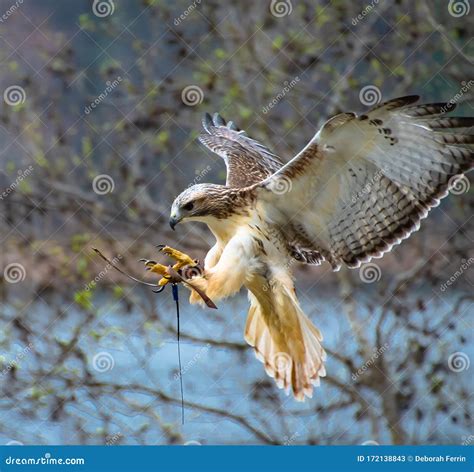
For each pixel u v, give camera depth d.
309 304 17.89
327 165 11.99
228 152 14.07
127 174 18.00
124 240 17.92
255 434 16.72
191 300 12.25
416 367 17.33
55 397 16.70
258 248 12.38
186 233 17.94
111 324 17.17
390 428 17.06
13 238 17.83
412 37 17.89
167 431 16.64
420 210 12.02
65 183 18.27
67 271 17.64
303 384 12.76
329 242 12.38
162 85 17.91
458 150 11.80
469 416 17.20
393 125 11.66
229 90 17.80
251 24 17.95
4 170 18.06
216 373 17.33
